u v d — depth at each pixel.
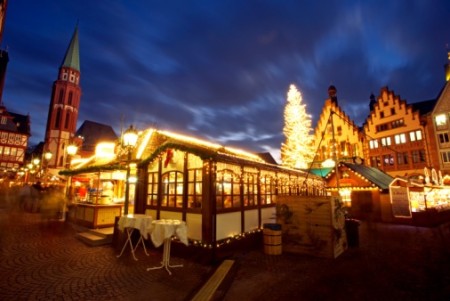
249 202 10.49
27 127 56.25
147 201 10.67
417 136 30.94
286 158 35.00
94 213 11.70
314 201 8.91
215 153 8.52
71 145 17.73
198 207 8.68
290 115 34.75
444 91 30.20
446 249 9.58
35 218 15.35
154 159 10.45
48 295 5.18
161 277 6.36
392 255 8.71
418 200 18.23
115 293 5.36
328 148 36.91
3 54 18.23
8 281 5.84
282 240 9.29
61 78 71.62
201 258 7.85
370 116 35.47
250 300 5.16
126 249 8.98
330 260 8.09
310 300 5.15
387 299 5.20
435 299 5.18
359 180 20.06
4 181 40.19
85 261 7.55
